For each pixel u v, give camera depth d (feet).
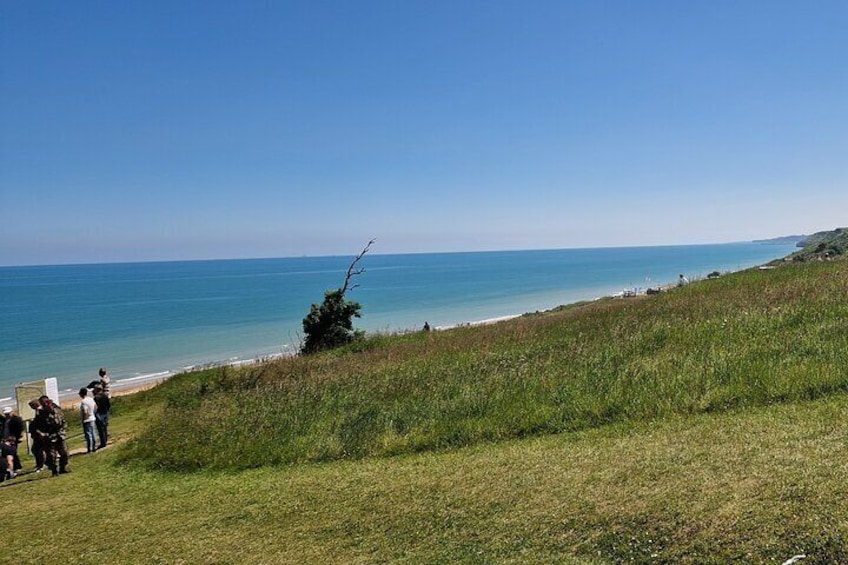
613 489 17.49
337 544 17.98
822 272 56.90
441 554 16.05
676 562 13.38
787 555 12.53
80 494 29.04
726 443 19.33
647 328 40.88
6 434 39.88
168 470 31.42
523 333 56.24
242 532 20.24
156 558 19.07
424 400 34.12
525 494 18.63
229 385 53.26
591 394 28.66
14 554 21.15
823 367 24.84
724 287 61.41
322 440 30.78
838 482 14.69
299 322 196.03
